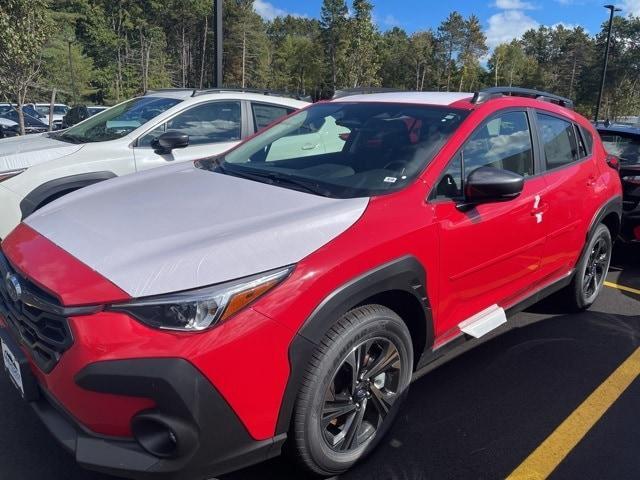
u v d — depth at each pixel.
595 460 2.86
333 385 2.48
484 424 3.13
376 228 2.57
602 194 4.42
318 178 3.07
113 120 6.12
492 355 3.95
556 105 4.24
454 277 2.99
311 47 84.19
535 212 3.54
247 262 2.20
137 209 2.73
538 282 3.88
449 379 3.60
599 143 4.68
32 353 2.26
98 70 68.00
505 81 103.75
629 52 71.88
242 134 6.40
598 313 4.79
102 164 5.38
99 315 2.04
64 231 2.59
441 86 96.06
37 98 32.53
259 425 2.19
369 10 50.66
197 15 84.19
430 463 2.79
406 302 2.82
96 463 2.02
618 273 6.01
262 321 2.13
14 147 5.46
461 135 3.14
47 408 2.28
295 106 6.90
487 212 3.14
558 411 3.28
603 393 3.49
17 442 2.82
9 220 4.90
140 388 1.96
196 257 2.18
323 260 2.33
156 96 6.47
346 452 2.61
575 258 4.29
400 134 3.28
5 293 2.54
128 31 76.62
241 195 2.84
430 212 2.82
